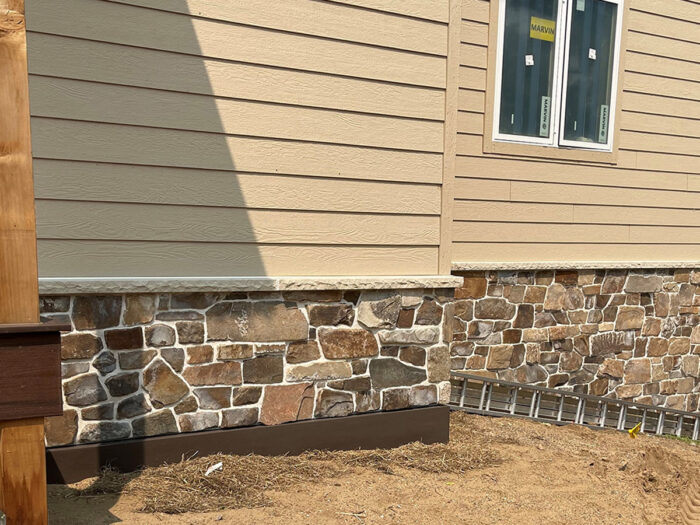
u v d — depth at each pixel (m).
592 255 6.84
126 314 3.74
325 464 4.17
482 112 6.11
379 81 4.45
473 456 4.63
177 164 3.86
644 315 7.17
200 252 3.96
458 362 6.03
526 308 6.38
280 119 4.14
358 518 3.45
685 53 7.25
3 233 2.37
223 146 3.98
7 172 2.36
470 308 6.08
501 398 6.27
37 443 2.46
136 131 3.75
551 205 6.55
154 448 3.81
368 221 4.49
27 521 2.46
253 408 4.12
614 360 6.98
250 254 4.11
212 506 3.42
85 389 3.65
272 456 4.17
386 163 4.52
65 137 3.58
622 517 3.79
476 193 6.13
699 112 7.41
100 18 3.61
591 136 6.78
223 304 4.00
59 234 3.60
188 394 3.93
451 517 3.58
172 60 3.80
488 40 6.07
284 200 4.19
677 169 7.32
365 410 4.52
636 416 7.23
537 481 4.27
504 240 6.30
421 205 4.68
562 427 6.26
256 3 4.00
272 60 4.08
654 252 7.26
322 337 4.33
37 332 2.42
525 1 6.28
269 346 4.16
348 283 4.32
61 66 3.54
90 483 3.57
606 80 6.82
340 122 4.33
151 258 3.83
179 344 3.89
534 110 6.41
